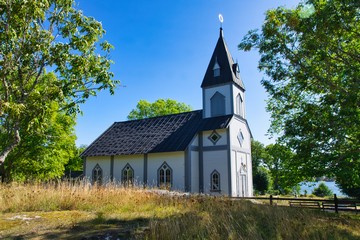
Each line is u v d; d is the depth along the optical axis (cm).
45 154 3052
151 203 1341
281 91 1339
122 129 3894
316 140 1187
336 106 1125
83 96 866
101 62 909
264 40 1266
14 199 1188
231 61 3344
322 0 1188
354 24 1162
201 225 802
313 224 900
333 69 1191
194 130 3097
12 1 698
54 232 765
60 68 830
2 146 1719
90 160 3659
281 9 1238
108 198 1363
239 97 3312
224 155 2911
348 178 1136
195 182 2962
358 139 1130
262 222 952
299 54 1211
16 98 768
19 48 743
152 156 3145
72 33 857
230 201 1386
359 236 839
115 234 752
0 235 723
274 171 1501
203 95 3316
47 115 801
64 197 1270
